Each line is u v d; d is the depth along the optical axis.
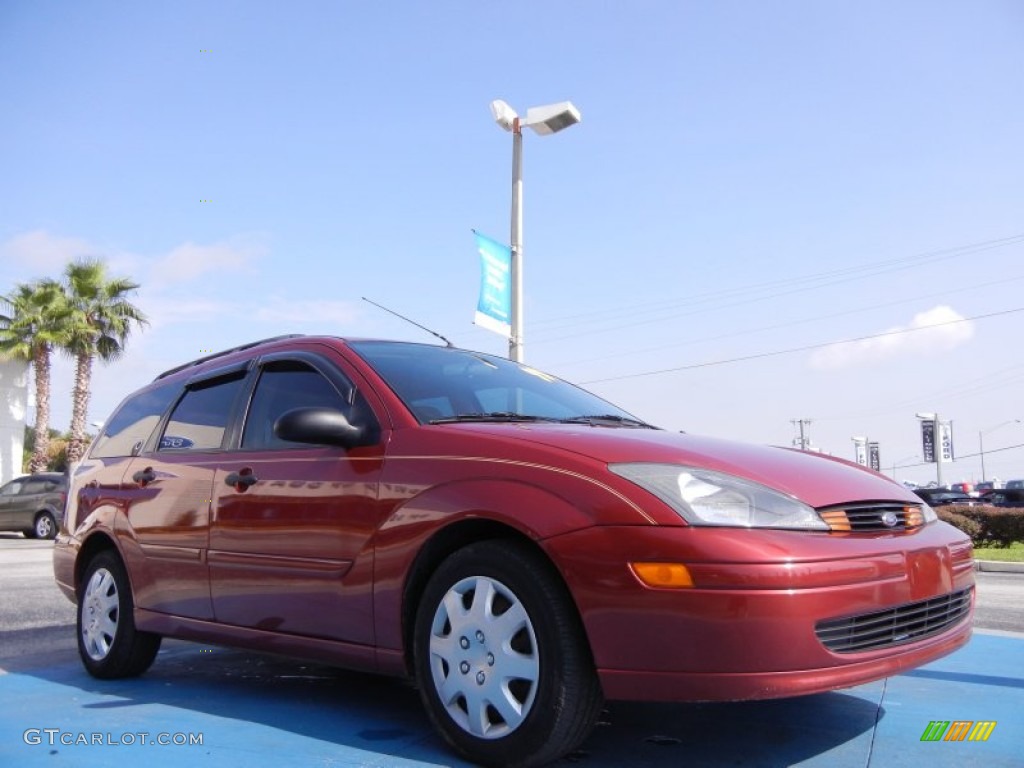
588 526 2.90
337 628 3.58
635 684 2.80
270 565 3.84
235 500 4.07
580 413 4.33
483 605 3.11
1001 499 40.06
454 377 4.20
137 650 4.66
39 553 14.94
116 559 4.82
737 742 3.44
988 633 6.11
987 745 3.40
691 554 2.77
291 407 4.16
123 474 4.96
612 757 3.25
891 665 3.01
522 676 2.98
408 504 3.37
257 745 3.39
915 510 3.48
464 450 3.34
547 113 13.68
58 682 4.70
